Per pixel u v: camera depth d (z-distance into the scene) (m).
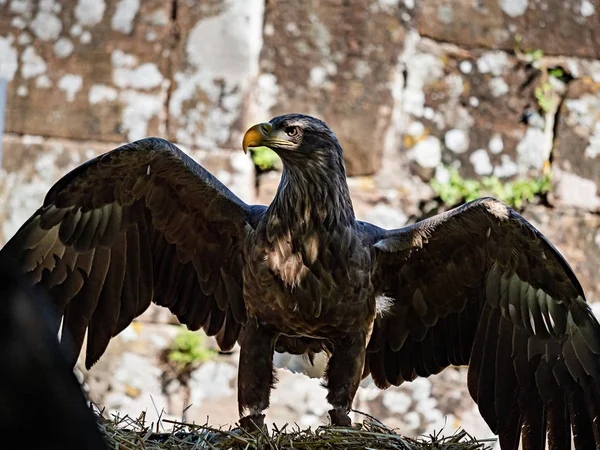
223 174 11.57
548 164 11.80
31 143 11.72
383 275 8.34
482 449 7.64
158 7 11.71
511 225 7.62
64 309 7.88
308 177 7.75
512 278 8.02
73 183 7.67
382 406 11.51
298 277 7.77
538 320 7.96
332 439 7.24
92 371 11.45
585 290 11.75
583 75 11.88
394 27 11.70
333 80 11.70
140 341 11.51
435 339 8.59
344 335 7.93
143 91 11.68
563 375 7.93
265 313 7.92
